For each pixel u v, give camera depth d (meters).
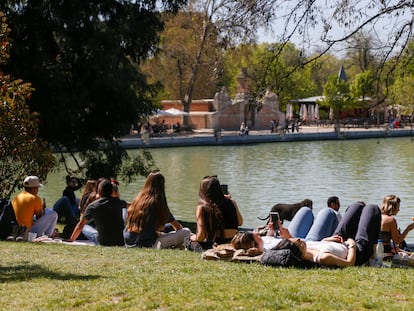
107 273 9.74
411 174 44.50
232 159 58.50
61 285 8.91
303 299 7.80
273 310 7.39
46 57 24.23
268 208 30.80
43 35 23.56
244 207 31.20
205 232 11.98
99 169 26.81
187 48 75.50
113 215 13.47
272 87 15.02
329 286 8.45
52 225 14.78
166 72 85.75
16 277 9.62
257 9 14.11
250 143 77.81
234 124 95.81
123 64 25.84
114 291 8.41
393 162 53.38
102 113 25.69
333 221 12.41
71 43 24.39
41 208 14.56
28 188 14.42
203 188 12.20
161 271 9.73
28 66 23.47
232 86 104.25
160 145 72.38
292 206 17.89
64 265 10.58
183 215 28.97
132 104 25.92
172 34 74.12
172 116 96.50
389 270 9.74
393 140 79.62
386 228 12.68
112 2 24.66
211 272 9.52
